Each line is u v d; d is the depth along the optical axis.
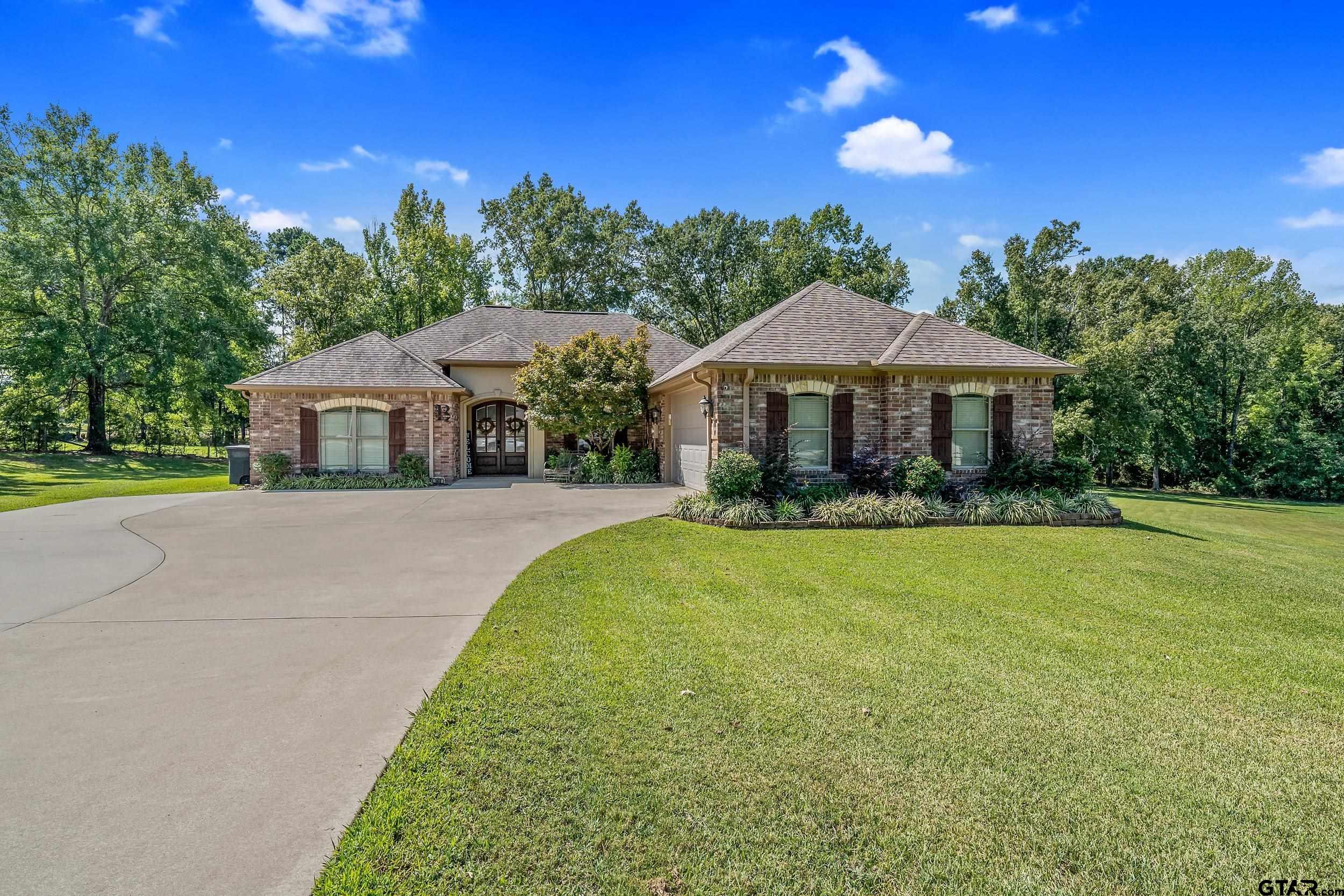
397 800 3.21
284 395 18.31
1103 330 27.38
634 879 2.71
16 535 10.65
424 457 18.80
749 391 13.97
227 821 3.05
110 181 30.55
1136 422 27.33
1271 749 3.94
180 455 35.91
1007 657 5.42
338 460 18.61
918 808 3.26
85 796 3.24
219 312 31.33
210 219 34.97
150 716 4.16
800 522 11.78
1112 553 9.90
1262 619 6.78
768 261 37.81
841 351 14.42
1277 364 33.28
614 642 5.61
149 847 2.84
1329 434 32.06
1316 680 5.07
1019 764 3.70
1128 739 4.04
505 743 3.81
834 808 3.23
